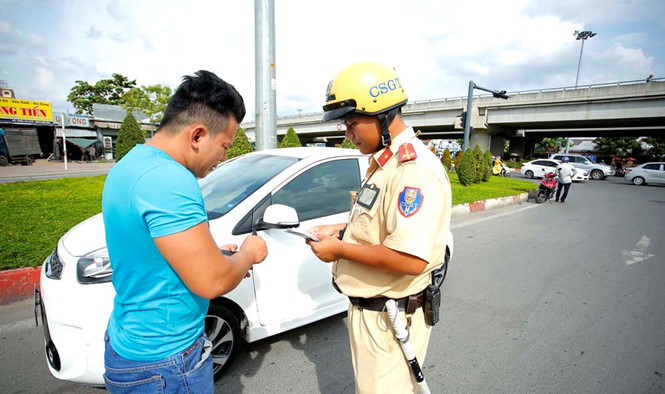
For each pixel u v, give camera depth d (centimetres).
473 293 377
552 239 631
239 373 230
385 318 126
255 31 612
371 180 128
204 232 95
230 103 105
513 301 359
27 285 310
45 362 229
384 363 128
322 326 292
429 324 129
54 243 383
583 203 1161
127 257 96
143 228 92
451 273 437
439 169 119
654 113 1941
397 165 119
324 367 240
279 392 215
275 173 264
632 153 4584
